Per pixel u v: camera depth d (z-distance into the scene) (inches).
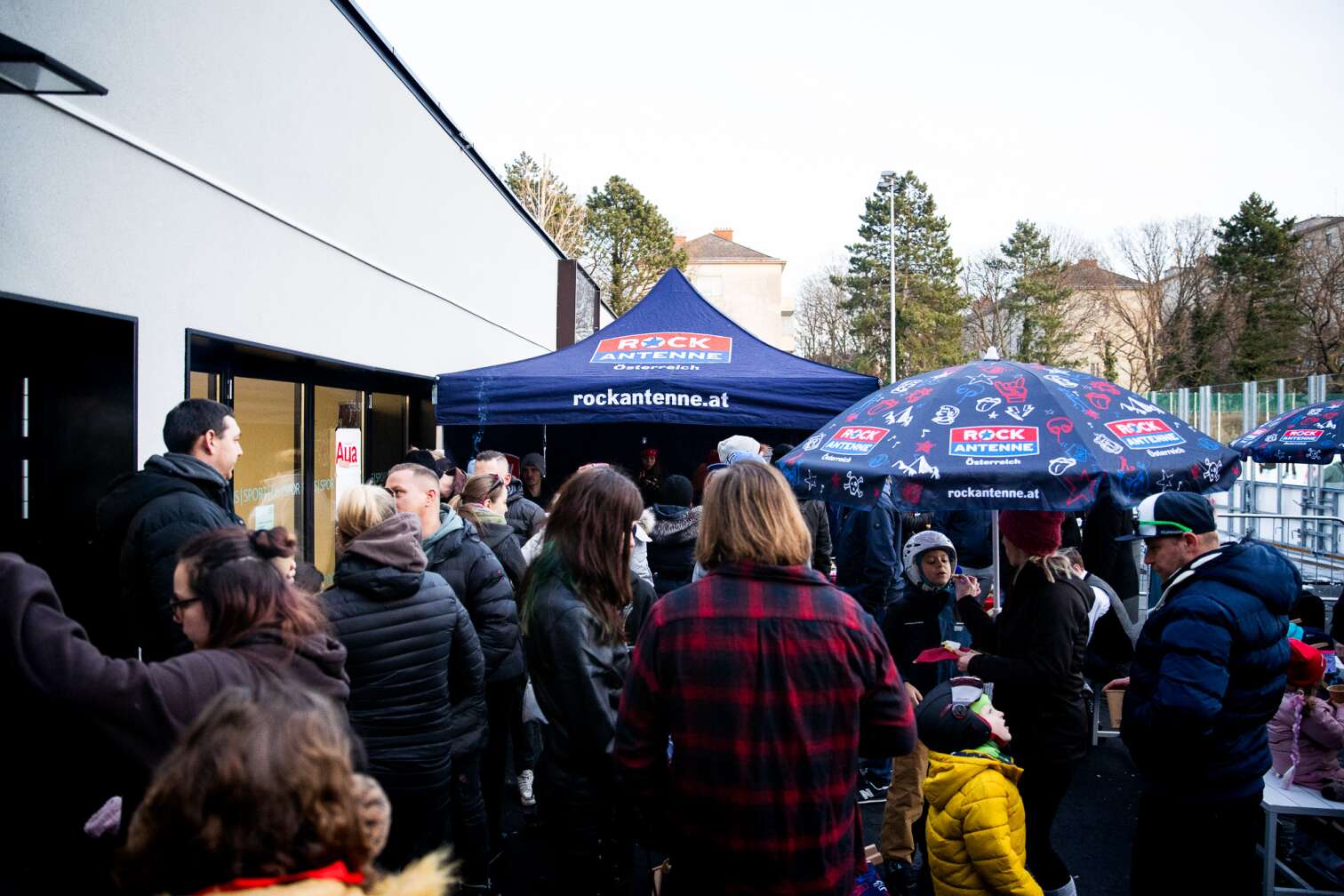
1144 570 332.8
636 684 76.5
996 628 121.3
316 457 240.7
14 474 128.0
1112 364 1908.2
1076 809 168.1
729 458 199.5
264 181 184.7
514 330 494.3
